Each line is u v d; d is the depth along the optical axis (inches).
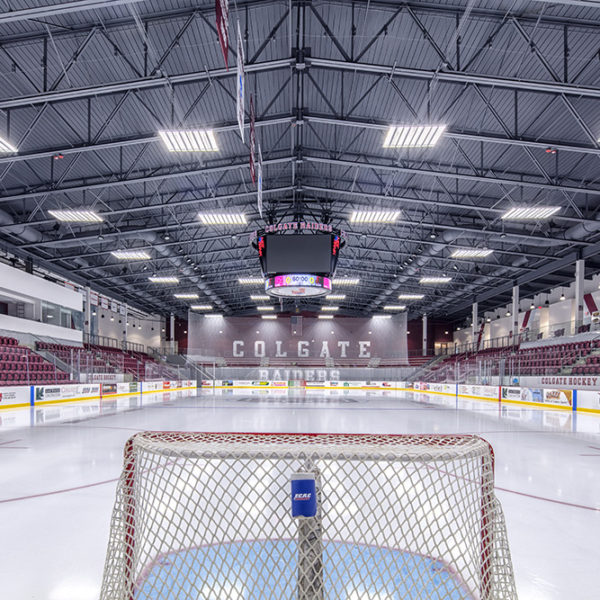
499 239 767.7
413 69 361.7
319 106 482.0
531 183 497.7
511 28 355.9
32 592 88.4
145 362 1130.0
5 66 379.6
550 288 1040.8
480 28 360.2
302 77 413.4
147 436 67.9
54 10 282.5
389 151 568.1
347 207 796.0
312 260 589.0
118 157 551.8
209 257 1056.2
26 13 282.0
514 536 120.6
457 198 639.1
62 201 646.5
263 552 79.4
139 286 1189.7
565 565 102.2
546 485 177.5
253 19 363.6
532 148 518.9
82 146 434.0
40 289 792.3
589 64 379.9
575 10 334.6
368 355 1438.2
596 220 589.9
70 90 363.3
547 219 692.7
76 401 672.4
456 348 1541.6
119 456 232.2
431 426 368.8
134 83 367.2
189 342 1397.6
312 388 1262.3
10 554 106.7
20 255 753.0
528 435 324.8
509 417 464.4
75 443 275.1
